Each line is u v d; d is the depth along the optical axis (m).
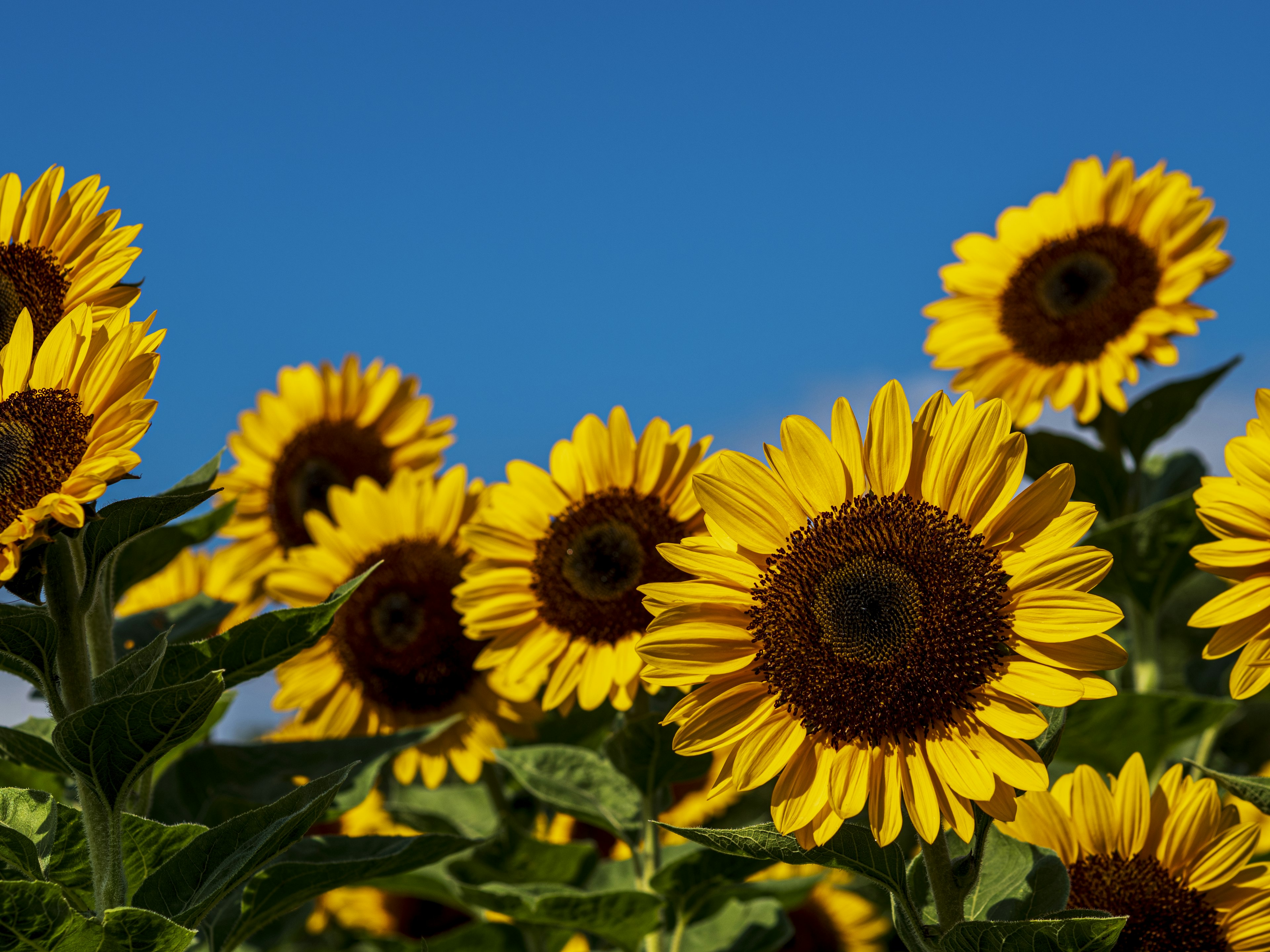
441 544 1.24
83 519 0.76
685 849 1.12
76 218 0.90
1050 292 1.22
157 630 1.17
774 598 0.85
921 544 0.84
